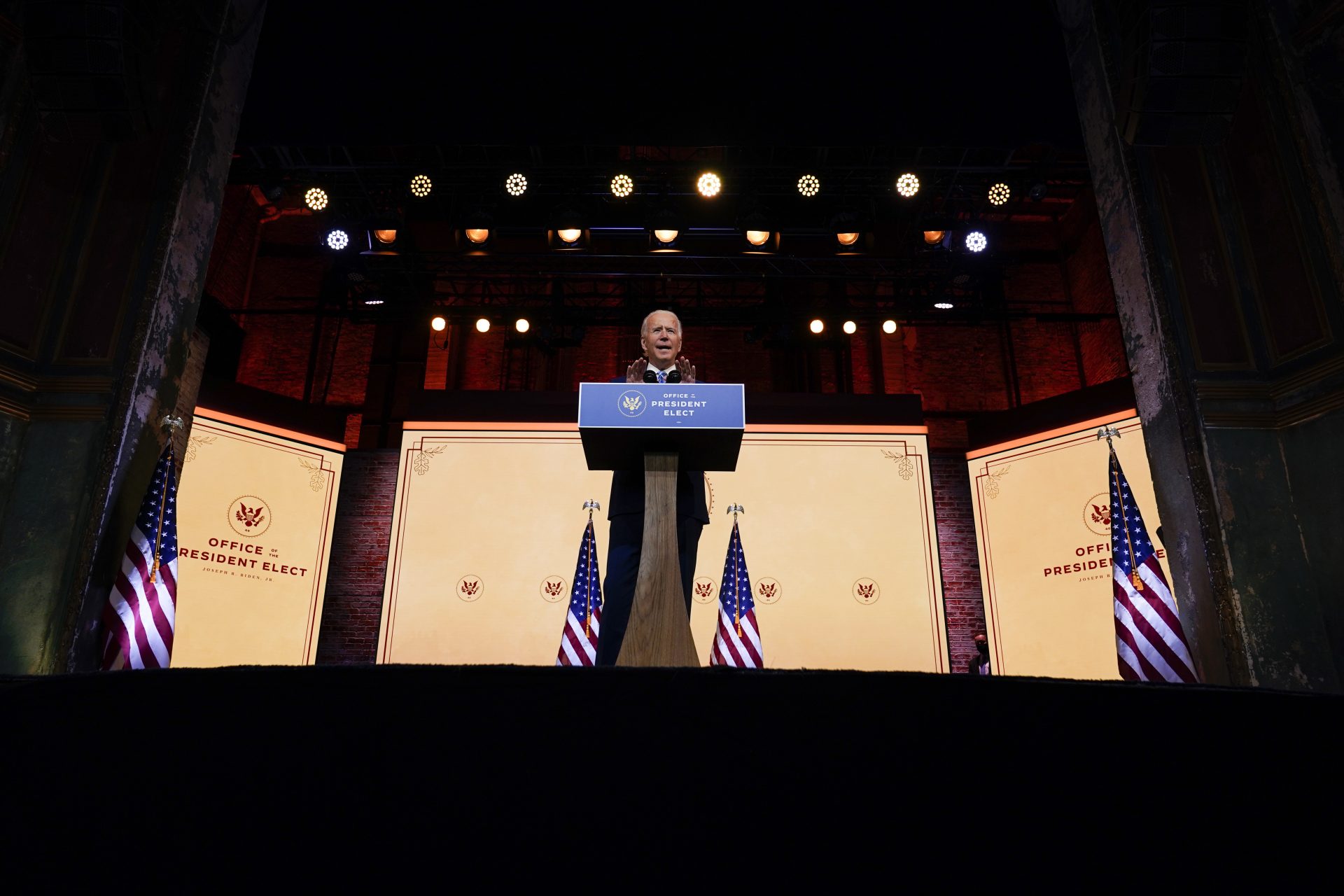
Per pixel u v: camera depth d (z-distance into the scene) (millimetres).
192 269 4469
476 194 10422
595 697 1243
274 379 13336
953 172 10062
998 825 1225
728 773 1221
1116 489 4387
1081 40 4941
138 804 1158
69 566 3684
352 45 5891
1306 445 3832
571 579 10328
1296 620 3650
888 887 1191
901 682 1282
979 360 13828
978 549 10922
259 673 1227
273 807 1170
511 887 1157
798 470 10797
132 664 3832
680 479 3059
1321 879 1214
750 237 9922
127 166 4348
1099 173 4766
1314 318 3865
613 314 12867
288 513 10664
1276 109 4109
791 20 5949
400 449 10828
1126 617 4117
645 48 5977
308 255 14055
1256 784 1252
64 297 4105
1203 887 1209
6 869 1113
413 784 1190
